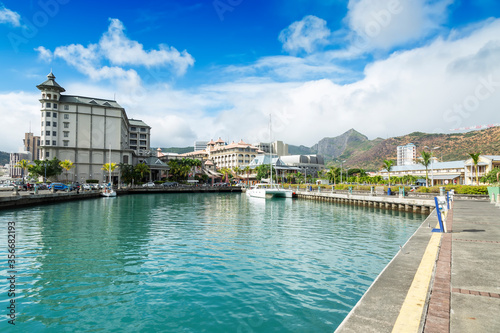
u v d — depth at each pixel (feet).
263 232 82.43
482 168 339.16
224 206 174.91
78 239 70.33
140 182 403.95
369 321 15.34
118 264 49.98
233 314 32.35
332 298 36.63
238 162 635.25
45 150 372.38
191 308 33.78
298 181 467.93
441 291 19.75
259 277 44.01
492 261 27.61
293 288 39.81
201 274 45.16
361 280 43.01
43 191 214.48
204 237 74.23
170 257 54.70
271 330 29.09
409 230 87.10
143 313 32.63
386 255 57.00
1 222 96.22
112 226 91.04
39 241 67.72
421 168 440.86
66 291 38.42
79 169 391.45
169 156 582.76
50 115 375.66
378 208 161.89
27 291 38.34
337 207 169.89
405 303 17.63
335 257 55.31
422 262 26.81
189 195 302.86
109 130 412.36
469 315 16.25
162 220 107.34
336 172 389.19
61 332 28.76
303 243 67.56
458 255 29.84
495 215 69.10
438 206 44.86
